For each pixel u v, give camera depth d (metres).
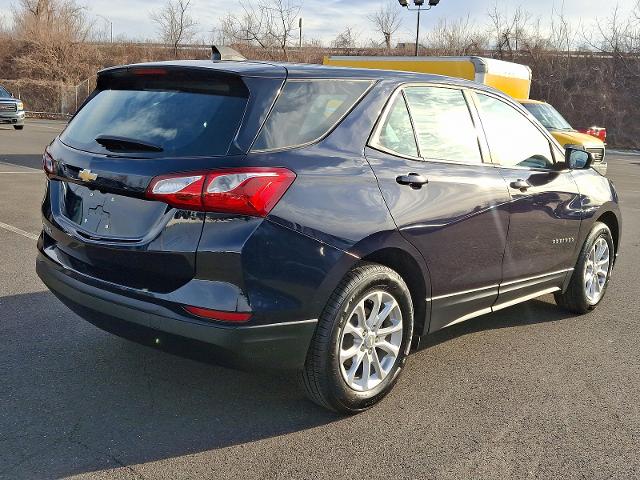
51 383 3.70
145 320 3.07
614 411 3.67
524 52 40.34
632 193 14.38
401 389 3.88
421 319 3.86
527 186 4.43
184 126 3.21
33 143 19.72
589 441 3.32
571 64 39.06
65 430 3.21
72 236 3.41
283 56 36.47
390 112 3.70
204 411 3.47
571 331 5.02
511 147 4.52
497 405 3.70
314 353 3.26
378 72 3.81
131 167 3.14
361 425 3.41
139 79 3.65
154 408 3.48
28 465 2.89
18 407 3.41
